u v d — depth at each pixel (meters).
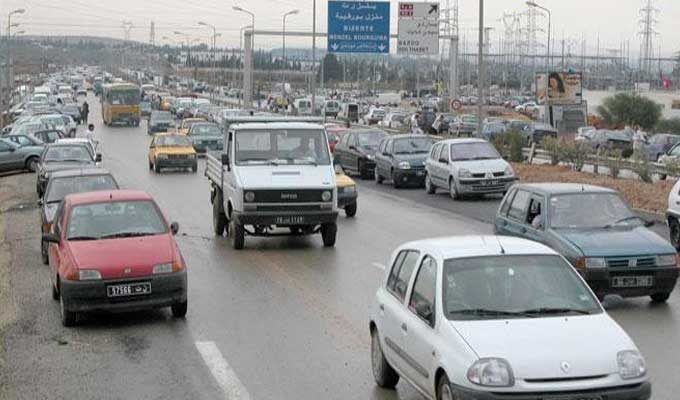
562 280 11.95
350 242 29.95
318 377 14.50
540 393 10.10
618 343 10.65
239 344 16.80
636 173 45.91
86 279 18.11
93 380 14.61
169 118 100.62
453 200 43.62
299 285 22.52
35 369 15.33
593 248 19.03
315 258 26.73
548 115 90.94
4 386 14.31
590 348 10.46
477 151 44.91
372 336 14.10
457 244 12.60
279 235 29.84
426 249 12.60
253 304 20.34
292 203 28.03
